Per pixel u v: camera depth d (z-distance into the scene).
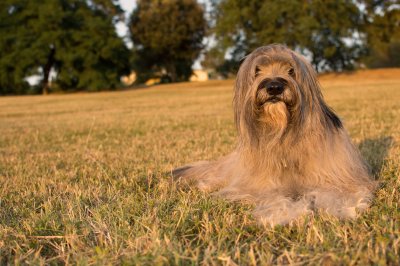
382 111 12.88
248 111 4.19
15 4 51.41
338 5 46.53
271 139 4.12
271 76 4.10
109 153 7.78
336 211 3.42
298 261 2.57
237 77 4.45
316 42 48.06
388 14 49.53
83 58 50.53
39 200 4.43
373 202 3.74
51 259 2.80
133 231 3.13
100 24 50.59
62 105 28.83
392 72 49.38
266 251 2.74
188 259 2.65
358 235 2.89
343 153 4.35
